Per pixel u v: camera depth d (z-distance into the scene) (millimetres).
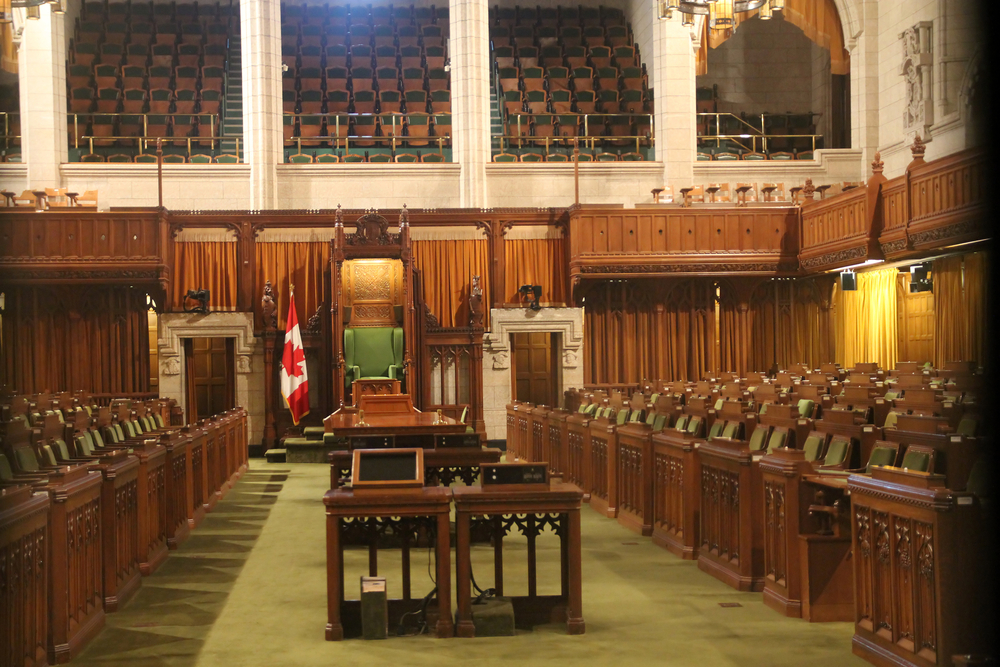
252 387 18875
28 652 5270
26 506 5117
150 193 21469
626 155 23875
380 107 26094
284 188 21719
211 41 28203
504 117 25281
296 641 6129
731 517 7613
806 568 6469
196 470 11125
